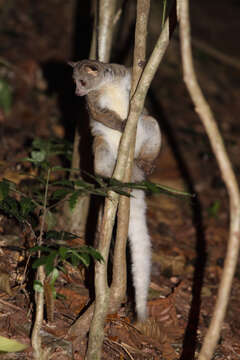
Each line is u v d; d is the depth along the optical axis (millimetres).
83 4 11445
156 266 8344
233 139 15367
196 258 9234
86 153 8016
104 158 7383
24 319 5641
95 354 5234
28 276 6297
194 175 12883
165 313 7012
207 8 27344
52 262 4410
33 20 16625
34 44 15391
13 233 7355
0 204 5777
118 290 5836
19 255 6770
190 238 10086
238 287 8492
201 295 7898
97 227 7676
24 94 13477
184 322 7031
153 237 9562
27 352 5141
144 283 6301
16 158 10102
